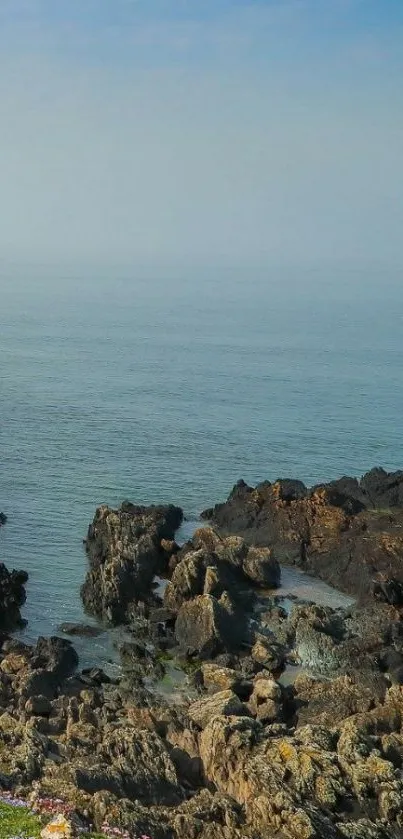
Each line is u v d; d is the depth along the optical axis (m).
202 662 64.81
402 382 176.00
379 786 44.12
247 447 121.00
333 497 86.56
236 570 77.12
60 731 51.00
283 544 83.25
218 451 118.75
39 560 82.25
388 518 82.75
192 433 127.75
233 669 62.44
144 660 64.38
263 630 68.75
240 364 197.50
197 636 66.19
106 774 43.03
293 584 78.31
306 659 64.81
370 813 43.06
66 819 36.75
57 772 42.66
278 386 168.50
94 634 68.75
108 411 141.75
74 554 83.94
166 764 45.28
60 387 162.00
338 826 41.12
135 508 89.25
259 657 63.78
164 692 60.25
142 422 134.25
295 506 85.69
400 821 42.53
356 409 147.50
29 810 38.00
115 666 63.97
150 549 78.81
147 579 75.81
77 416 137.25
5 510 94.00
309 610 69.25
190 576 72.62
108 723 51.47
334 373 186.62
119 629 70.12
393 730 51.94
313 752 45.91
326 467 113.44
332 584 78.25
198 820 39.91
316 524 83.44
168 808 41.50
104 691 59.00
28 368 183.62
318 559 80.88
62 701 55.28
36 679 57.53
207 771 46.66
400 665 62.84
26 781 41.84
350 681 57.97
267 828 40.28
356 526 82.38
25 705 53.88
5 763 43.34
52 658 61.62
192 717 52.97
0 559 81.81
